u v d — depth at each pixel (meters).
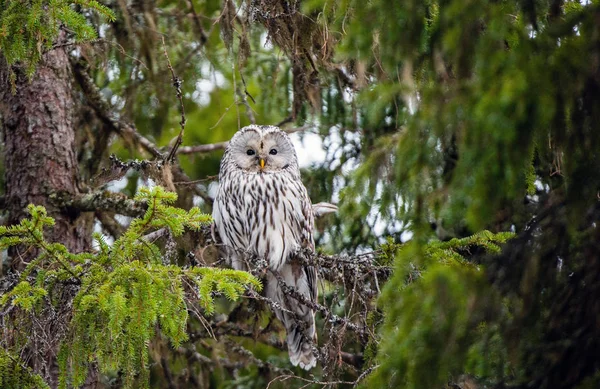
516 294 8.27
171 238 12.61
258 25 15.80
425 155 8.02
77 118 15.95
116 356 9.52
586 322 8.30
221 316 15.95
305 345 15.27
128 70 16.48
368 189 8.70
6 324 10.14
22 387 9.66
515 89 7.40
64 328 9.87
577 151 7.82
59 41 14.78
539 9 7.94
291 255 15.48
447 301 7.97
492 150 7.55
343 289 13.54
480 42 7.69
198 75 17.23
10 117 14.87
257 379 16.20
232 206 16.05
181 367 16.11
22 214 14.52
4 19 10.89
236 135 16.67
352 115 16.16
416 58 8.28
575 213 7.82
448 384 8.78
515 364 8.18
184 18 16.50
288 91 17.34
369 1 8.36
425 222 8.17
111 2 15.51
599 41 7.43
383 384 8.23
